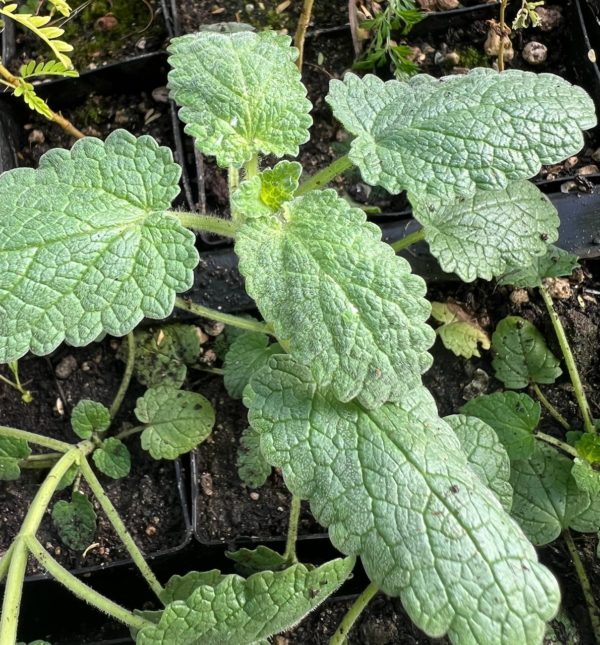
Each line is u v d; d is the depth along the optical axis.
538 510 0.19
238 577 0.14
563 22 0.24
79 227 0.14
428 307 0.14
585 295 0.22
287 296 0.14
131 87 0.24
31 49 0.25
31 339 0.13
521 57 0.25
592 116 0.15
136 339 0.21
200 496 0.20
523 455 0.19
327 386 0.14
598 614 0.19
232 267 0.22
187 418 0.20
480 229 0.19
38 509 0.17
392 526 0.13
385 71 0.25
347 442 0.14
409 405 0.15
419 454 0.14
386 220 0.22
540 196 0.20
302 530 0.20
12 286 0.14
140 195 0.15
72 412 0.20
